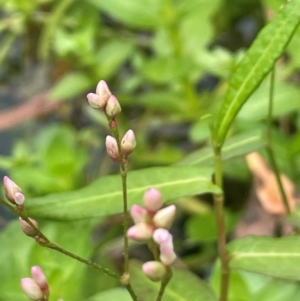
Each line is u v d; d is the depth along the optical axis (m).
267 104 0.20
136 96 0.28
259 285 0.19
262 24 0.31
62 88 0.26
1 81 0.34
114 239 0.25
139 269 0.15
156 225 0.12
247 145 0.16
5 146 0.32
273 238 0.15
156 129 0.31
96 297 0.17
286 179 0.21
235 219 0.24
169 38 0.25
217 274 0.18
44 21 0.31
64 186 0.24
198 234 0.23
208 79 0.32
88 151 0.30
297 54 0.20
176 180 0.15
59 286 0.17
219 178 0.15
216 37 0.32
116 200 0.15
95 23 0.30
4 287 0.17
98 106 0.13
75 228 0.18
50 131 0.29
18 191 0.13
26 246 0.18
